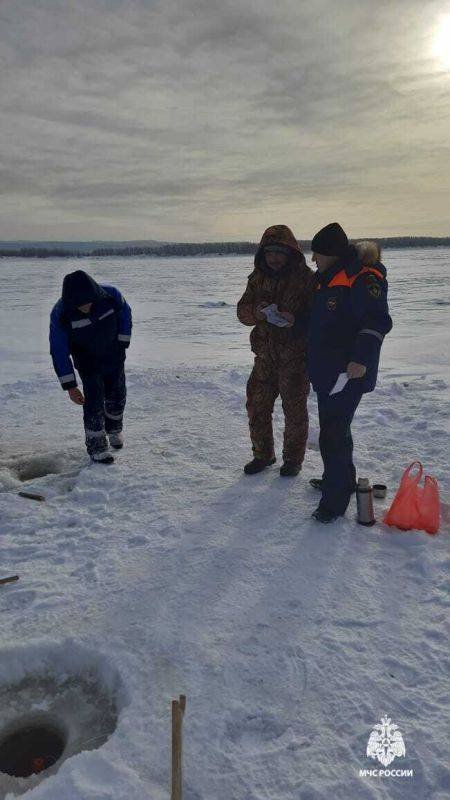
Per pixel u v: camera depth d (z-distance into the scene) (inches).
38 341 601.9
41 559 132.2
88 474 178.1
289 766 78.2
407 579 119.5
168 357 496.7
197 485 167.9
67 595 117.0
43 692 96.8
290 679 93.0
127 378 302.2
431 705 87.1
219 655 98.4
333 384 133.7
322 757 79.4
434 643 100.3
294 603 112.1
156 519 148.2
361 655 97.8
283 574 121.6
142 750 80.0
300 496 157.5
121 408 199.2
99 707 92.8
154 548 134.0
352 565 124.4
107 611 111.1
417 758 78.5
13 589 120.1
